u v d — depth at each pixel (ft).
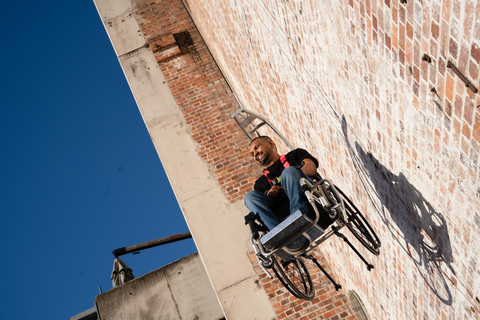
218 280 29.55
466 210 11.59
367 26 13.08
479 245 11.63
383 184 16.25
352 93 15.92
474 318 13.42
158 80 38.78
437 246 13.91
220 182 33.24
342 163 19.95
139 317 42.47
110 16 42.75
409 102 12.36
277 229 13.78
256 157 16.26
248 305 28.45
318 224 14.55
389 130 14.17
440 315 15.69
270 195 15.71
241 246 30.55
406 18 11.05
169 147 35.22
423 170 13.00
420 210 14.11
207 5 33.35
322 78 18.28
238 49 30.32
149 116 36.99
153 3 43.27
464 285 13.24
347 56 15.17
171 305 43.32
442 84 10.61
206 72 39.01
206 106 37.01
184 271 44.62
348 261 24.86
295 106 23.59
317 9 16.10
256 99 31.68
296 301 28.14
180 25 41.91
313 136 22.71
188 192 33.09
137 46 40.81
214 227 31.50
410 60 11.56
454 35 9.59
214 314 42.88
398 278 18.40
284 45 21.25
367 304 24.72
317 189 14.66
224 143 34.86
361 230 16.12
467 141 10.48
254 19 24.14
